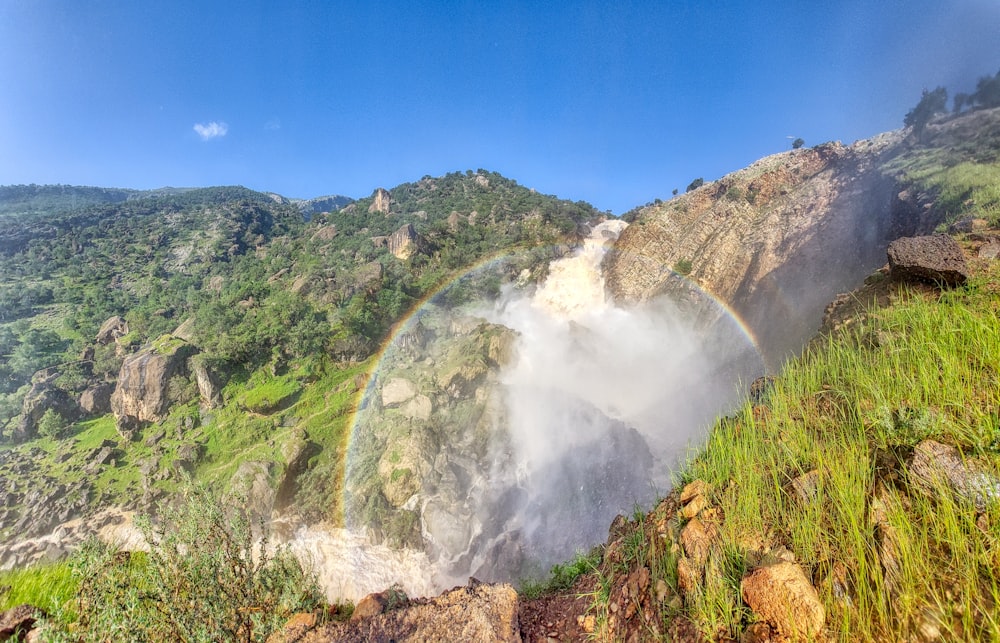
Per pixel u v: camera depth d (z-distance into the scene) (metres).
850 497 2.70
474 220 114.81
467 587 3.70
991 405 3.00
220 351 51.34
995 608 1.91
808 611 2.22
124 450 46.16
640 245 69.38
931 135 38.09
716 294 49.69
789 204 51.34
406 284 73.88
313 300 68.19
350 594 26.95
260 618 3.98
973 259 6.29
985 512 2.28
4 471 43.28
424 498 32.56
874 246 31.06
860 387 3.83
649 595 3.15
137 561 4.21
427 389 41.75
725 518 3.19
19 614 3.77
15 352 65.19
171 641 3.74
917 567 2.19
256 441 43.62
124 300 93.56
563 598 4.14
